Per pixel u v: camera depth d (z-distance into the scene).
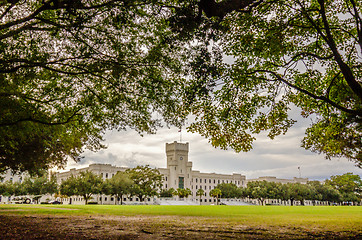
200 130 14.71
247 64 13.63
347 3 11.83
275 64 13.41
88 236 9.30
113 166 106.94
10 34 10.53
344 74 9.83
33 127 15.45
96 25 12.73
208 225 13.43
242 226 13.03
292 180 162.50
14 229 10.73
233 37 12.88
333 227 12.80
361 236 9.84
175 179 117.94
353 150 16.20
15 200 88.12
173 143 121.44
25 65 11.67
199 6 8.73
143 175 85.69
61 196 93.56
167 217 18.97
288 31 12.74
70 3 9.66
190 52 11.20
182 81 13.70
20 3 11.98
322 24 12.94
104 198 97.75
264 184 108.44
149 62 13.38
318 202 143.12
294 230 11.52
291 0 12.48
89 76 14.73
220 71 11.15
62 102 15.34
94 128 17.22
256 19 12.42
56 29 11.25
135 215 21.02
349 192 114.12
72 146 22.59
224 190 111.62
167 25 11.65
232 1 8.45
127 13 10.86
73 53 13.20
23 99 14.70
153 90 13.87
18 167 27.81
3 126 13.92
